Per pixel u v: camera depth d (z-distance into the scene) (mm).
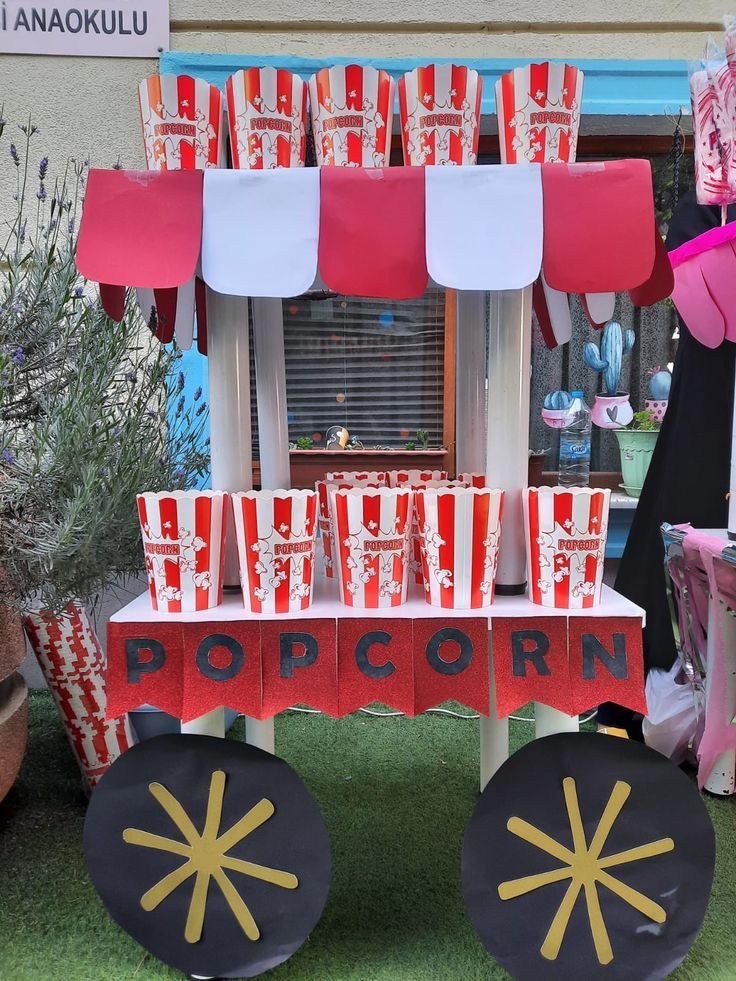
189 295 1290
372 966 1087
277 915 1038
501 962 1015
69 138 2162
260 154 986
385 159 1003
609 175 891
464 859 1035
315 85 999
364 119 970
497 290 1021
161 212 908
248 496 967
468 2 2145
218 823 1047
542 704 1069
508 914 1024
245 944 1039
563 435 2391
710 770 1595
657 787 1027
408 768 1758
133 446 1451
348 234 899
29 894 1272
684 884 1021
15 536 1254
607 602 1038
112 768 1060
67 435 1278
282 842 1042
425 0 2143
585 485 2383
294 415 2506
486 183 896
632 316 2498
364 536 991
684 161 2311
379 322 2467
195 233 907
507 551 1071
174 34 2137
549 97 947
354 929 1169
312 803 1043
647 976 1006
